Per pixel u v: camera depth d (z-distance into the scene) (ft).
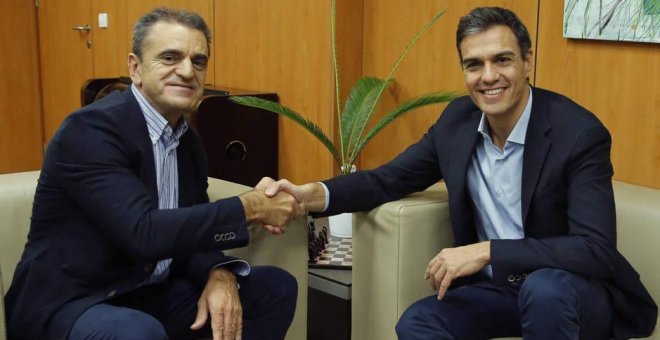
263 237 7.28
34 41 19.80
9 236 6.98
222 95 12.09
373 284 7.44
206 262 6.73
